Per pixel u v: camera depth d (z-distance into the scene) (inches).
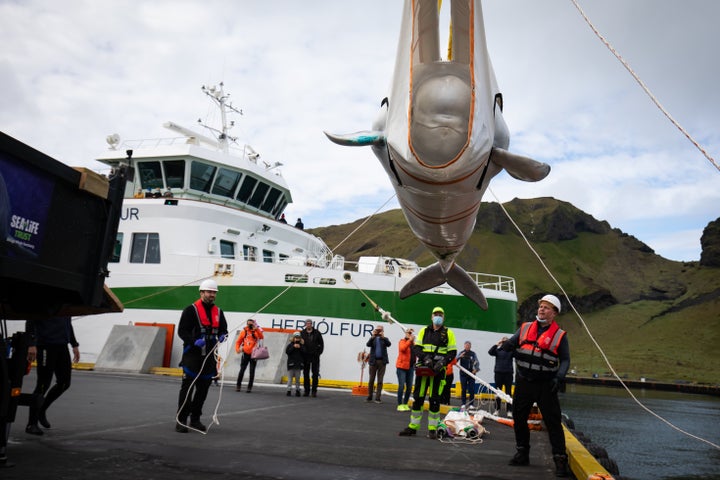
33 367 740.7
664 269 7381.9
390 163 152.3
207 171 780.0
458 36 132.4
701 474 594.6
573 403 1792.6
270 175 838.5
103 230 191.3
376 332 539.8
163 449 218.4
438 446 279.6
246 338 548.7
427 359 305.7
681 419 1278.3
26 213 156.2
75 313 208.8
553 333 227.8
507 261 7106.3
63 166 168.6
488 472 215.2
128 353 695.7
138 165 792.9
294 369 537.0
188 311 274.5
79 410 330.0
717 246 7130.9
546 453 274.1
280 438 269.7
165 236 732.7
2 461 172.1
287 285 703.1
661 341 5034.5
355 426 339.0
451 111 126.6
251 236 782.5
